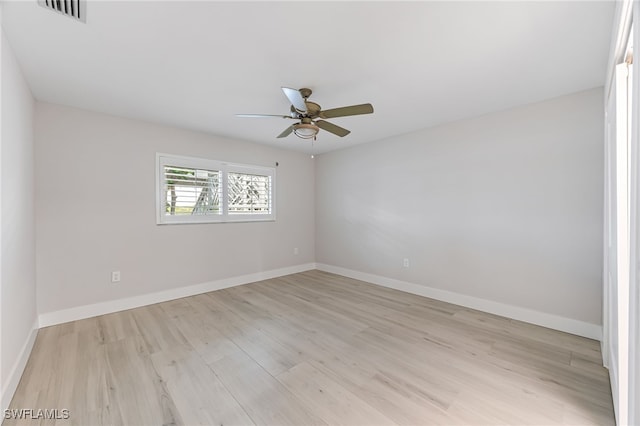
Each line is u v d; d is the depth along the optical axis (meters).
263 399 1.71
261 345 2.37
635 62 0.94
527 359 2.14
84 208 2.93
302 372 1.98
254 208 4.45
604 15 1.52
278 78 2.26
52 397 1.71
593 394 1.74
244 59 1.99
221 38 1.75
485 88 2.46
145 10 1.49
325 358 2.17
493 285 3.08
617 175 1.56
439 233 3.54
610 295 1.85
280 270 4.82
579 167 2.54
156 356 2.19
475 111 3.02
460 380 1.89
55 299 2.76
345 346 2.36
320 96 2.61
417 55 1.94
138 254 3.29
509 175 2.95
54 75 2.20
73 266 2.87
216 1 1.43
